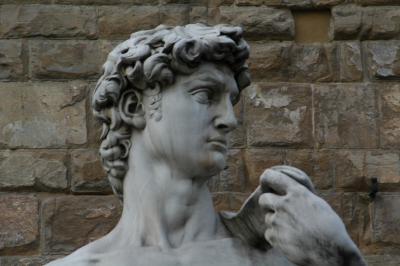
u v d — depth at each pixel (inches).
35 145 655.8
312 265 343.0
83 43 668.1
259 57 667.4
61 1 672.4
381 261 642.8
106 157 366.3
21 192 649.6
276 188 348.8
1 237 642.2
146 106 363.9
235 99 369.1
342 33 677.3
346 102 666.2
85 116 660.1
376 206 650.2
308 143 658.2
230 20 669.9
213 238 358.6
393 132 663.8
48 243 641.6
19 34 668.7
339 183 653.9
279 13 673.0
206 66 362.9
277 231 345.7
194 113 361.1
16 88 663.1
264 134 657.0
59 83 665.0
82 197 647.1
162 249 354.0
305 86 666.8
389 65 672.4
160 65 360.5
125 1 672.4
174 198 360.5
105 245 358.9
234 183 645.9
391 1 681.0
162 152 361.1
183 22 669.3
